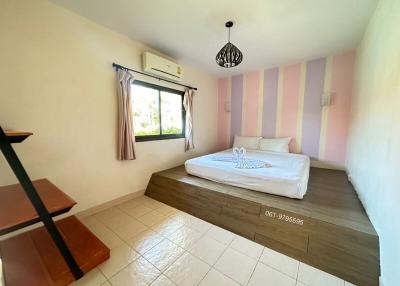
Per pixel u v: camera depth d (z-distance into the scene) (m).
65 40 1.84
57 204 1.20
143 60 2.54
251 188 2.12
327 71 3.05
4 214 1.06
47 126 1.77
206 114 4.08
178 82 3.24
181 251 1.54
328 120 3.12
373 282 1.19
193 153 3.79
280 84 3.54
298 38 2.39
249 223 1.77
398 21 1.20
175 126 3.35
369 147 1.72
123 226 1.91
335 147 3.10
